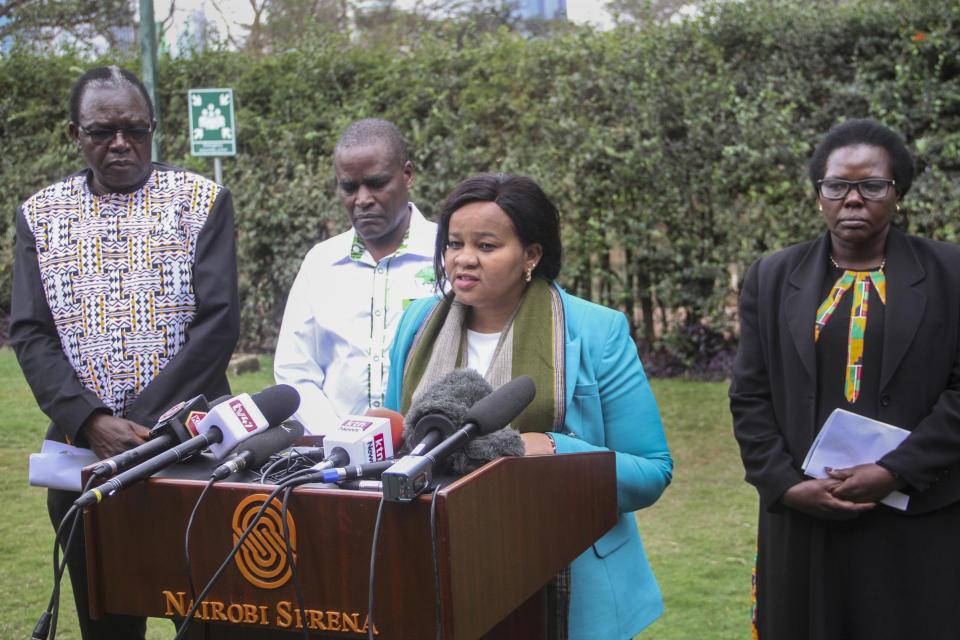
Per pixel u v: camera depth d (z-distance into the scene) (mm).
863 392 2721
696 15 8539
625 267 8883
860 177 2762
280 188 9953
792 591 2740
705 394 7996
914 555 2609
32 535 5133
